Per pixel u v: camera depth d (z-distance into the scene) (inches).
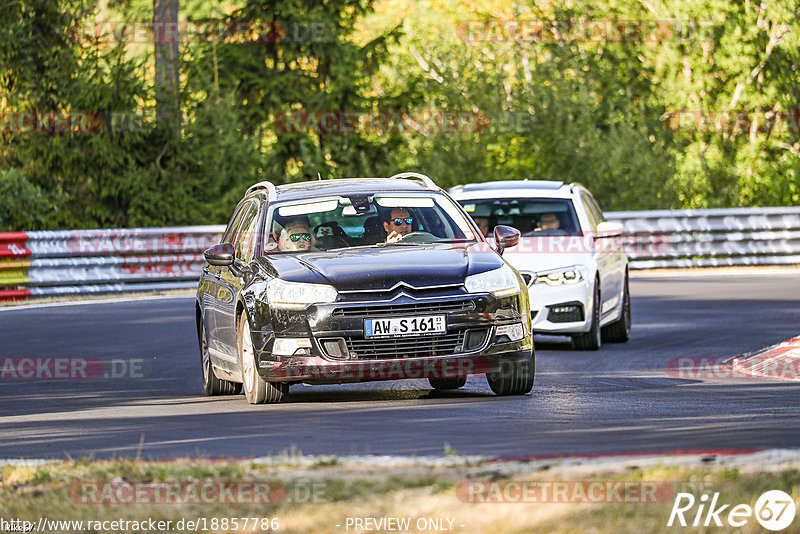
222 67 4906.5
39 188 3823.8
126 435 1196.5
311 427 1189.1
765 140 5797.2
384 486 816.9
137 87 4261.8
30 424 1312.7
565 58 4781.0
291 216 1481.3
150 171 4274.1
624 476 818.8
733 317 2357.3
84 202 4345.5
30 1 4276.6
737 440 1021.8
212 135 4330.7
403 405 1336.1
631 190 4357.8
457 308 1320.1
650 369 1669.5
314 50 5014.8
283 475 882.8
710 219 3774.6
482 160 4414.4
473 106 4510.3
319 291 1322.6
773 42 5841.5
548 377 1596.9
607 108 5241.1
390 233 1460.4
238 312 1421.0
